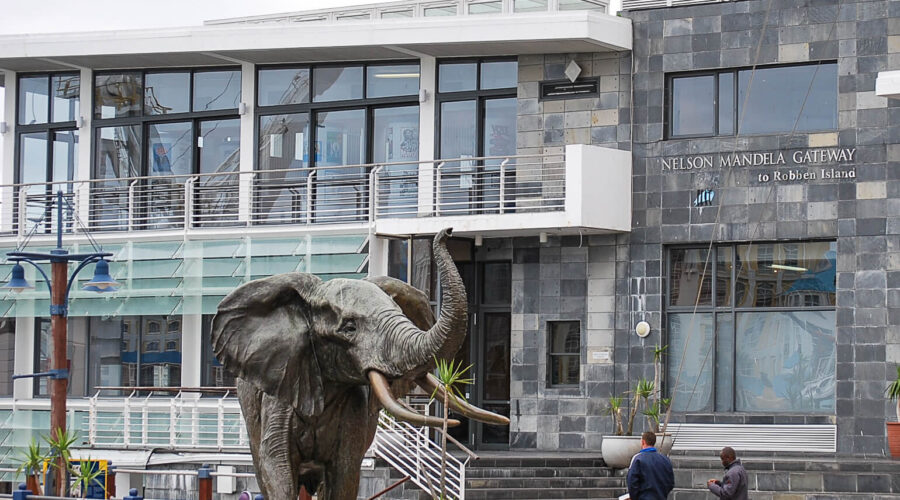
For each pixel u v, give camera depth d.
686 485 23.25
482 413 10.27
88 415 27.67
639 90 26.73
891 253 25.06
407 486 23.31
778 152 25.81
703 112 26.48
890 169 25.16
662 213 26.44
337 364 11.06
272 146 29.22
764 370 25.81
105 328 29.73
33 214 30.62
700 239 26.17
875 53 25.36
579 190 25.58
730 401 25.95
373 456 23.91
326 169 28.14
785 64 25.92
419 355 10.02
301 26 27.34
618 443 24.09
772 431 25.38
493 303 27.64
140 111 30.16
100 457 27.08
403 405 10.30
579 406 26.70
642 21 26.75
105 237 28.83
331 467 11.50
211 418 26.81
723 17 26.28
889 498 21.86
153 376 29.22
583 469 24.17
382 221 27.02
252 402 11.82
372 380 10.41
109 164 30.34
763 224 25.80
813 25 25.69
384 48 27.30
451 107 27.98
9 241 29.58
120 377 29.52
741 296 26.09
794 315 25.73
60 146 30.81
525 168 27.28
